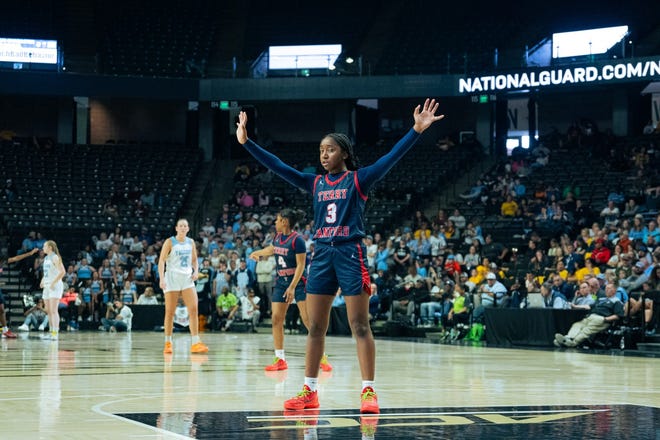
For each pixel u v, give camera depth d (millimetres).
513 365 9789
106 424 4438
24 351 12055
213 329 21672
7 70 28625
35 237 24703
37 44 29359
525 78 26328
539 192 24766
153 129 32438
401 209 26219
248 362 9914
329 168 5289
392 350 13273
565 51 27625
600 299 14156
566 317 14531
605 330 13930
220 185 29859
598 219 22844
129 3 32906
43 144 29500
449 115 31266
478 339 16781
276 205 27266
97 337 17375
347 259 5129
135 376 7773
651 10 28000
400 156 5113
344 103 30703
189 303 11828
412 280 19500
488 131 29953
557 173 25969
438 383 7230
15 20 30641
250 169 29453
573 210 23484
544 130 30094
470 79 27469
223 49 32469
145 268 23219
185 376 7805
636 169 24703
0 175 27344
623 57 25641
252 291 21250
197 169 30031
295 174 5441
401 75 28719
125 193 27781
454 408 5273
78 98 32062
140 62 31094
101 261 24234
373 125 32281
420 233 23172
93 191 27719
